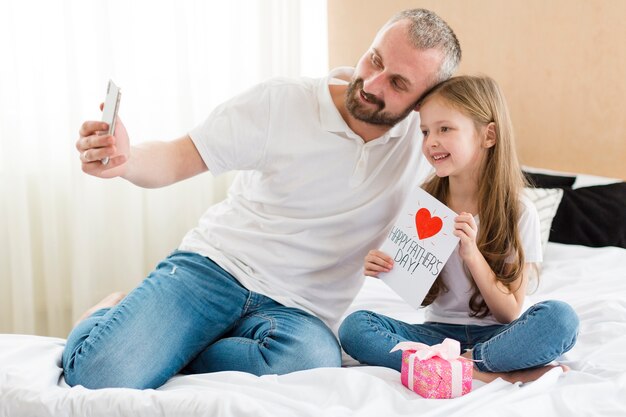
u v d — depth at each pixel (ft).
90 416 4.20
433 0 10.00
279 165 5.68
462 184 5.72
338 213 5.73
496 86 5.67
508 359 4.91
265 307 5.60
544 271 7.54
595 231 8.13
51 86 9.11
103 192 9.53
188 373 5.44
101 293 9.70
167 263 5.73
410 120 5.92
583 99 9.18
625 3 8.71
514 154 5.68
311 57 10.85
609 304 5.98
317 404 4.43
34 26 8.84
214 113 5.73
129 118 9.50
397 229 5.53
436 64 5.49
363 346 5.34
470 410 4.33
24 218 8.89
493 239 5.50
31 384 4.50
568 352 5.38
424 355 4.70
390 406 4.40
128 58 9.39
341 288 5.90
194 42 9.89
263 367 5.06
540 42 9.37
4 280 9.08
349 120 5.66
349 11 10.53
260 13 10.28
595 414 4.28
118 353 4.85
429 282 5.34
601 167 9.19
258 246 5.70
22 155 8.81
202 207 10.23
